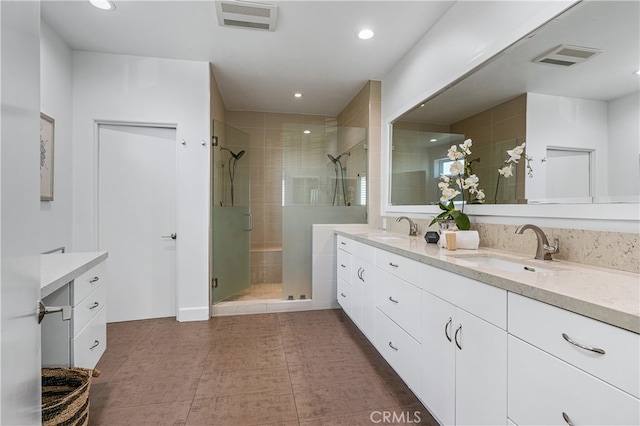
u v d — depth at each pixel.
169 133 3.17
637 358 0.69
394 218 3.19
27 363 0.63
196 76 3.10
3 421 0.53
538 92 1.54
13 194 0.58
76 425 1.34
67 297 1.47
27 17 0.63
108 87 2.94
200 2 2.19
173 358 2.30
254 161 4.73
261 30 2.52
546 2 1.47
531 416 0.97
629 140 1.17
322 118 4.92
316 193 3.54
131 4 2.21
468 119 2.08
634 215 1.15
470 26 2.01
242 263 3.78
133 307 3.12
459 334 1.32
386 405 1.75
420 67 2.66
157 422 1.61
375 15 2.32
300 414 1.67
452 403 1.36
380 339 2.16
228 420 1.62
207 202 3.15
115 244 3.06
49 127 2.46
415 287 1.69
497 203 1.86
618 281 1.04
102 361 2.26
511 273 1.15
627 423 0.71
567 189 1.41
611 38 1.22
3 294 0.53
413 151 2.82
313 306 3.48
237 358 2.30
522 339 1.01
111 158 3.04
